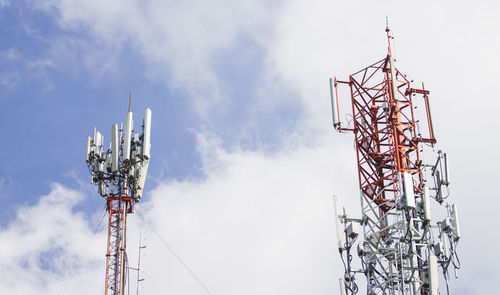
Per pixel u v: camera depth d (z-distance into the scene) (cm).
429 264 8756
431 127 10225
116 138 12875
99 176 12712
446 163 9694
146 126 12781
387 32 10612
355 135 10288
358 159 10156
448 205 9338
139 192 12544
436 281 8681
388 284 9350
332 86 10525
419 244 9338
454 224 9169
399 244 9312
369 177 10031
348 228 9625
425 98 10425
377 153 10162
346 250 9588
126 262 12275
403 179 9438
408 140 10138
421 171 9938
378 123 10256
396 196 9794
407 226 9312
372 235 9644
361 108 10381
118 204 12550
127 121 12756
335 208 9831
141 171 12569
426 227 9231
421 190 9706
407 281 9181
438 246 9150
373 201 9931
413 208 9262
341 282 9425
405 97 10356
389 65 10450
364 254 9525
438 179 9712
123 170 12712
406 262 9475
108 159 12850
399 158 9956
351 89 10525
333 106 10419
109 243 12288
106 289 11962
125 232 12419
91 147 12912
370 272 9475
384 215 9644
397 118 10156
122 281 12081
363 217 9756
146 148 12606
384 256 9431
